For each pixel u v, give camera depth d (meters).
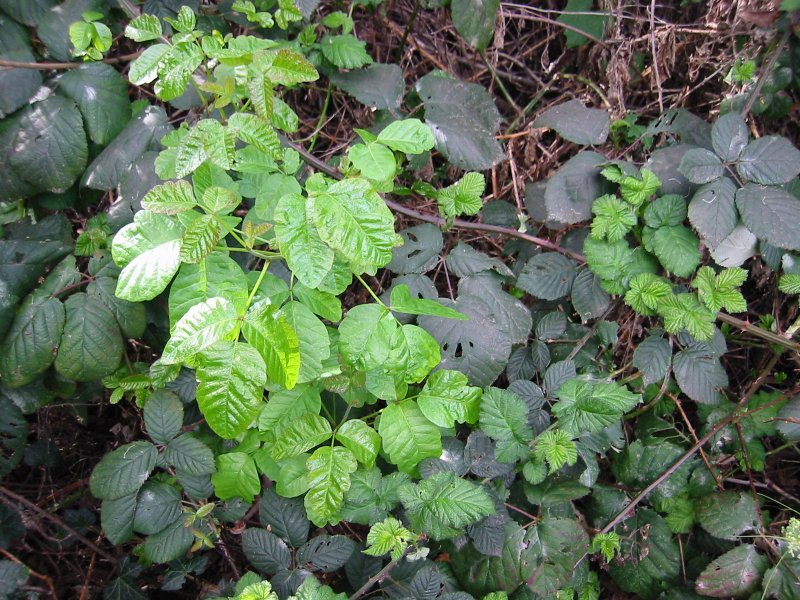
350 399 0.54
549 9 0.80
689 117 0.66
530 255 0.67
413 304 0.51
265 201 0.52
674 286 0.62
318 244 0.43
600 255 0.60
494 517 0.54
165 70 0.47
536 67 0.82
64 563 0.67
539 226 0.70
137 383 0.57
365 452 0.52
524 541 0.55
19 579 0.56
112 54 0.63
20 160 0.54
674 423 0.69
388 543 0.50
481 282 0.60
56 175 0.55
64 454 0.71
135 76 0.47
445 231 0.63
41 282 0.55
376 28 0.74
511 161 0.73
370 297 0.68
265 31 0.66
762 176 0.57
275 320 0.43
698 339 0.58
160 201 0.44
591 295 0.62
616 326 0.63
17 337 0.51
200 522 0.58
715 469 0.64
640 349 0.63
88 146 0.58
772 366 0.65
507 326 0.59
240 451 0.55
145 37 0.49
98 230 0.54
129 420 0.70
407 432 0.53
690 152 0.58
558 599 0.56
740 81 0.66
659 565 0.61
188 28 0.50
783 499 0.66
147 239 0.46
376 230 0.43
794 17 0.59
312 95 0.71
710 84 0.73
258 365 0.42
